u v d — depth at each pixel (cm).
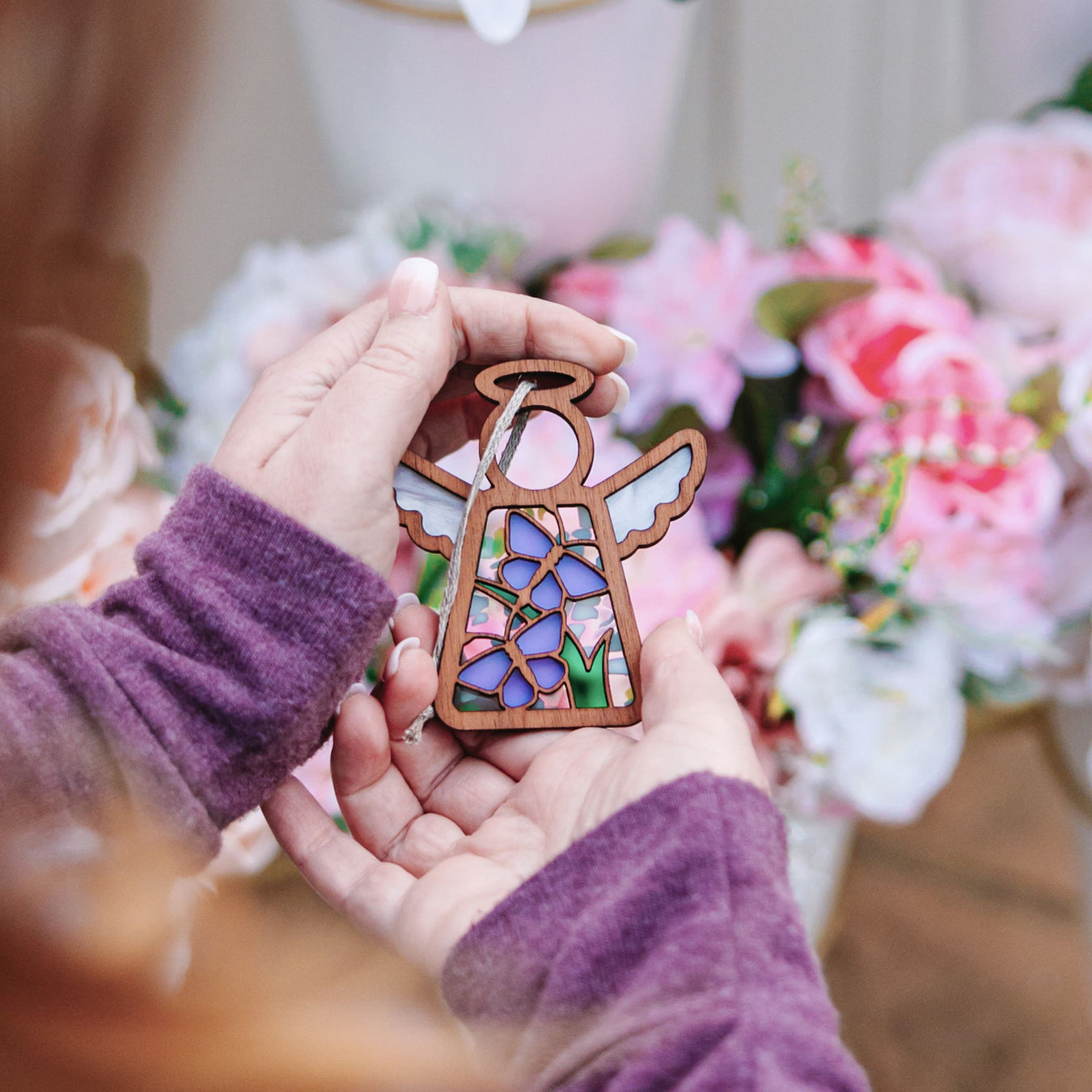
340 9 55
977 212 56
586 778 45
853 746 54
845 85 67
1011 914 81
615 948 41
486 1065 41
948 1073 74
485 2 51
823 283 54
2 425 34
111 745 42
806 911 61
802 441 56
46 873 36
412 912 44
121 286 48
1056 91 61
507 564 47
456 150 58
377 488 45
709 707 44
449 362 47
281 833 46
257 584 44
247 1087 34
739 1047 38
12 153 33
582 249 62
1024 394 54
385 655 53
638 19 56
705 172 68
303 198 67
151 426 56
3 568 35
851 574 56
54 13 33
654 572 53
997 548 54
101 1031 32
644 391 55
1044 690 59
